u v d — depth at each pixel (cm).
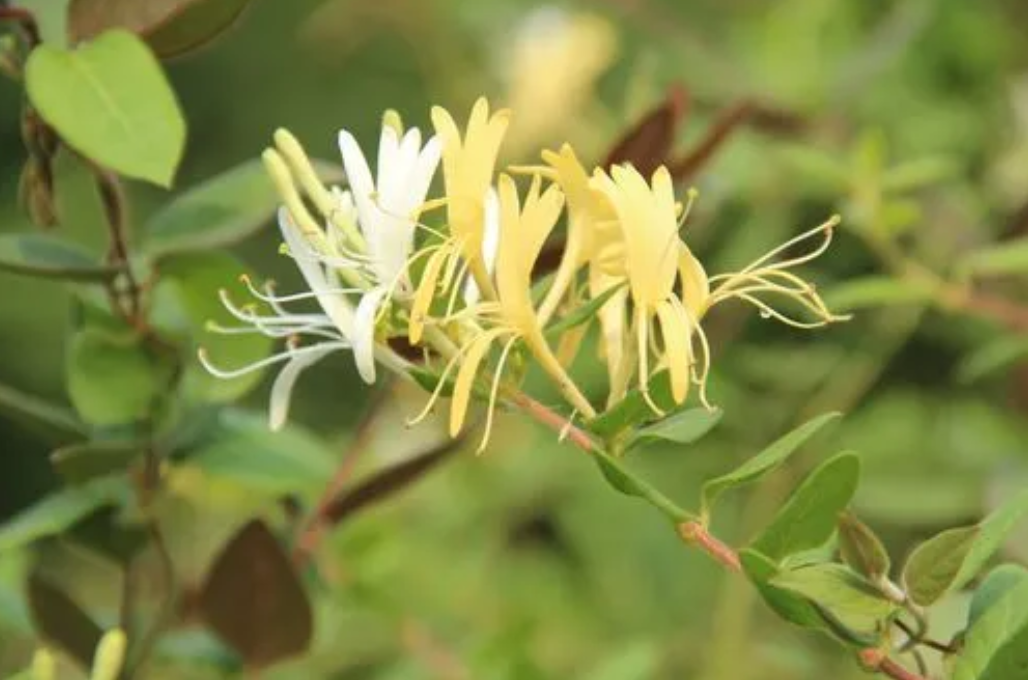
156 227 70
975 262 87
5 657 90
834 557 65
